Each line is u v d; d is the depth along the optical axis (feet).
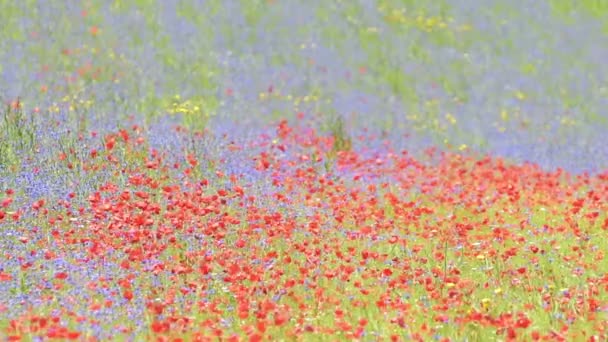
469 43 93.71
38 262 34.83
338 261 38.32
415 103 78.02
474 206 48.34
